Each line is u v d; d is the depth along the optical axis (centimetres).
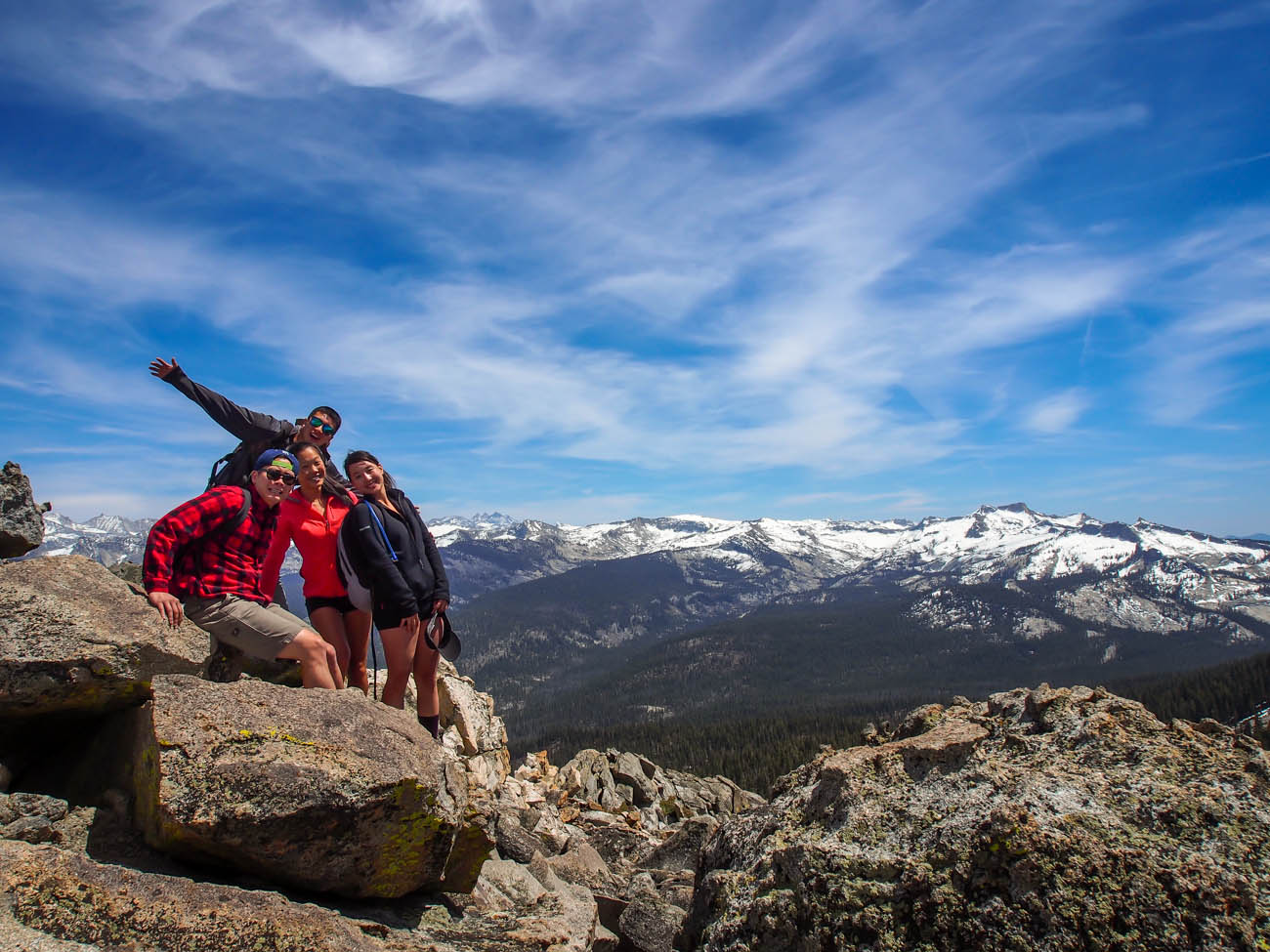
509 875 450
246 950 286
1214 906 283
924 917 303
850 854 323
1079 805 310
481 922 376
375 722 359
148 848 326
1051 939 285
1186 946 278
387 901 356
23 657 343
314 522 496
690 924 364
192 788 315
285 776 323
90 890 288
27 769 371
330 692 366
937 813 325
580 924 414
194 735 327
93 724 377
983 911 295
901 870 313
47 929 270
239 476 522
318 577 500
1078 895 289
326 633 498
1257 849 294
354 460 480
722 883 353
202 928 288
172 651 374
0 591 358
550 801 784
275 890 329
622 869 654
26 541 438
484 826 388
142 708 353
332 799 323
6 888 279
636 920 467
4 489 434
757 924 326
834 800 348
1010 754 347
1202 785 314
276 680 492
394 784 333
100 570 393
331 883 334
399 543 482
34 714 354
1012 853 299
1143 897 287
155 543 391
